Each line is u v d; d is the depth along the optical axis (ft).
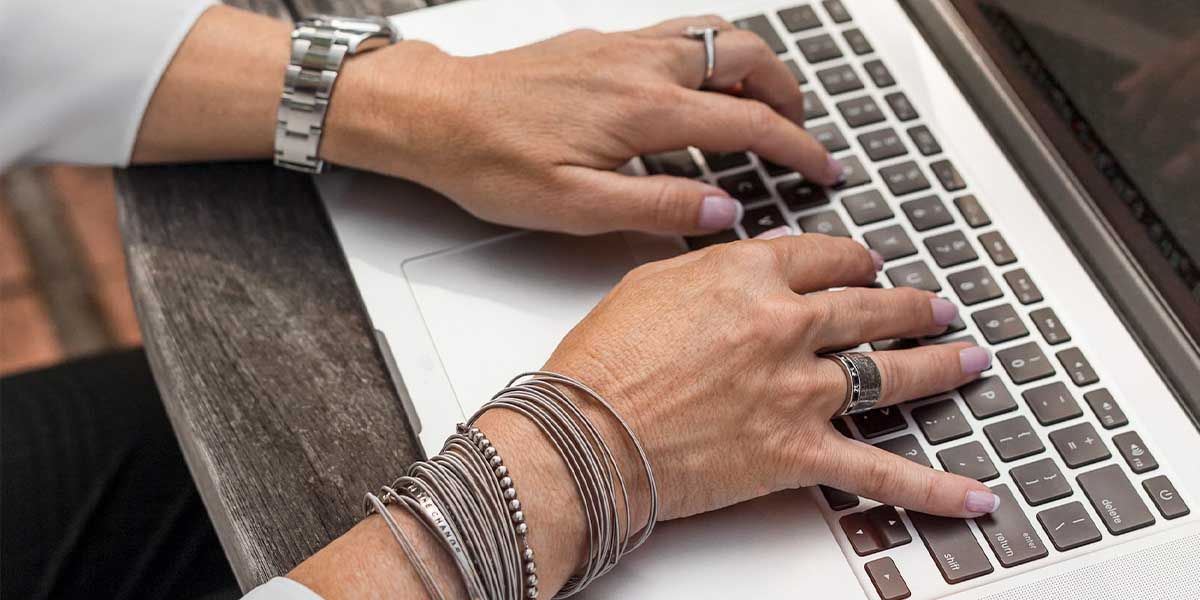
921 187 2.36
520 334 2.17
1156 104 2.18
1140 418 2.04
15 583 2.84
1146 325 2.13
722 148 2.31
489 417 1.92
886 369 1.99
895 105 2.49
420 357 2.14
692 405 1.92
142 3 2.39
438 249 2.29
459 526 1.75
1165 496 1.94
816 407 1.95
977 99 2.49
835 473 1.92
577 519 1.85
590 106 2.29
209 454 2.06
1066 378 2.09
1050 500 1.95
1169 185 2.14
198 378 2.14
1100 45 2.29
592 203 2.23
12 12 2.29
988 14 2.53
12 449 3.07
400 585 1.76
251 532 1.99
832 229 2.31
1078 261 2.25
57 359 4.99
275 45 2.42
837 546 1.92
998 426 2.04
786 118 2.47
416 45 2.47
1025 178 2.37
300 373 2.15
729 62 2.39
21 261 5.20
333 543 1.84
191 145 2.42
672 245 2.31
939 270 2.25
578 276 2.26
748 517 1.97
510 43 2.62
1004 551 1.89
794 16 2.63
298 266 2.30
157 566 2.88
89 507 2.96
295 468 2.05
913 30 2.61
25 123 2.39
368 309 2.20
